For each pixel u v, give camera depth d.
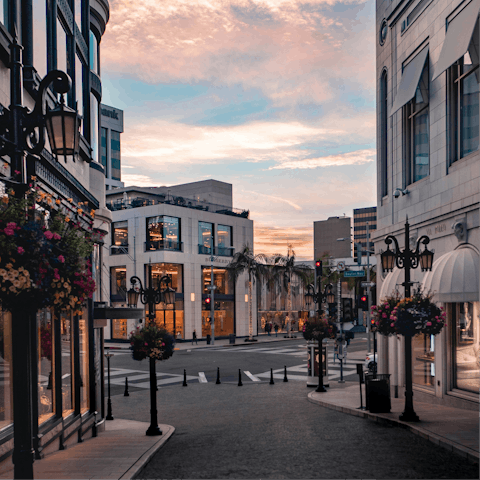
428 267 13.64
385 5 22.31
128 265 55.44
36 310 5.90
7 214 5.75
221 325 58.66
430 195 17.72
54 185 11.41
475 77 15.33
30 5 10.20
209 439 12.33
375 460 9.47
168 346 13.55
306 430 12.80
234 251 61.25
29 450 5.55
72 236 6.66
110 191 64.00
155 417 13.50
